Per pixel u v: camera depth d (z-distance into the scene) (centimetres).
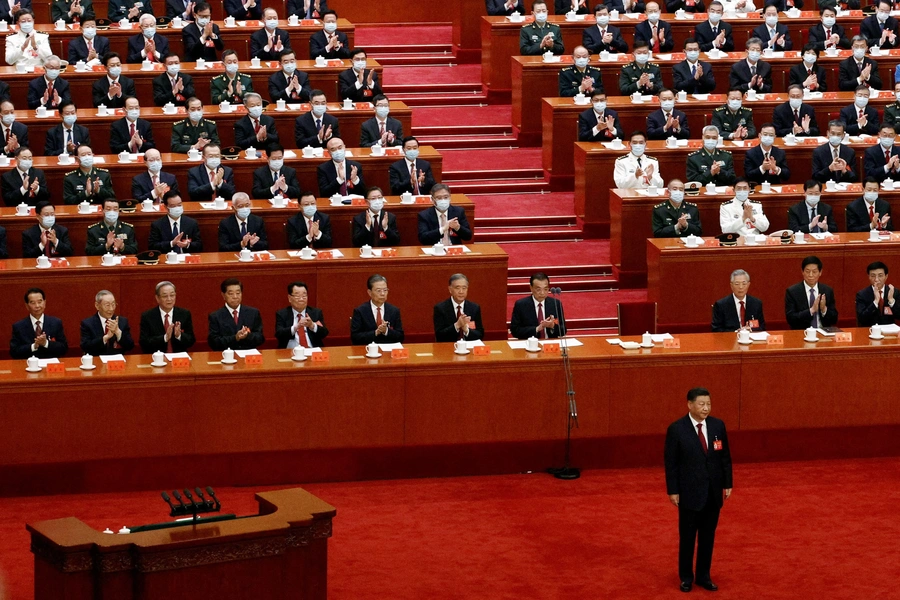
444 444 4744
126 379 4497
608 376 4772
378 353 4756
